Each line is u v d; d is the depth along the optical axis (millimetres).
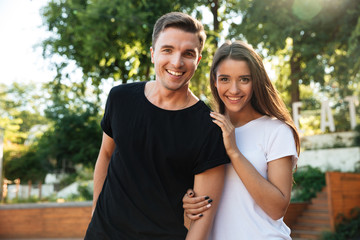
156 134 1998
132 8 14891
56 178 22953
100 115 21203
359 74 14836
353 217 11078
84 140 20703
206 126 2018
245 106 2297
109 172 2139
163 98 2055
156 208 1987
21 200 18250
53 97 21328
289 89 19547
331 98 17656
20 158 27000
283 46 15188
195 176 2023
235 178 2152
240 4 15758
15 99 42938
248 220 2098
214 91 2391
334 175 10898
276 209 2033
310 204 12227
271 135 2180
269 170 2156
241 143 2232
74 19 17047
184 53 1941
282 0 15078
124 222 2012
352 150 15672
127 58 17219
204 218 1987
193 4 17141
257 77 2156
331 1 14562
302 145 17562
